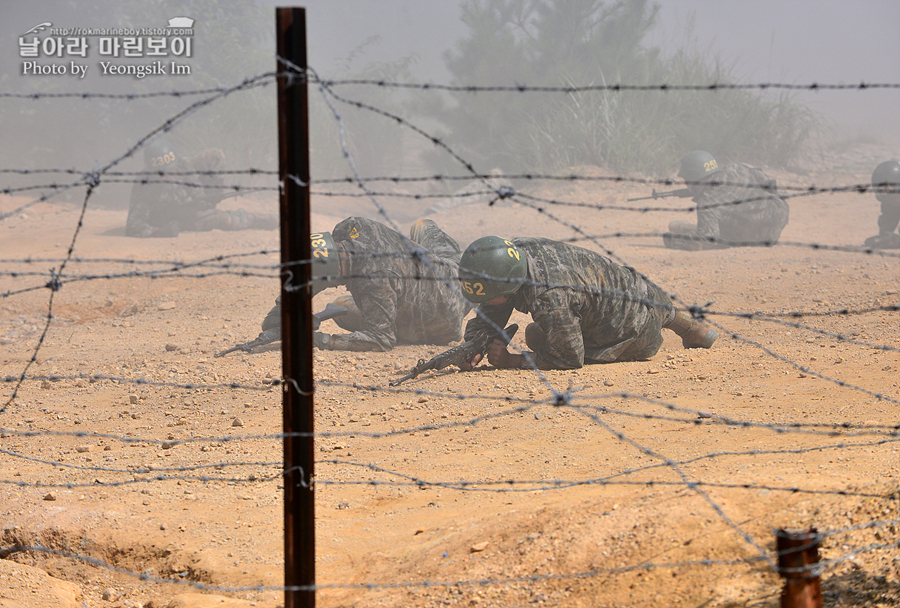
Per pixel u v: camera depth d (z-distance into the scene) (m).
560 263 22.03
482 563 10.36
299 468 8.84
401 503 13.60
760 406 17.16
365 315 26.05
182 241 47.09
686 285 35.03
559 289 21.69
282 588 10.20
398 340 27.23
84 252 43.91
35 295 36.22
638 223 53.56
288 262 8.65
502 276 20.75
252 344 25.66
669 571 9.48
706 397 18.38
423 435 17.33
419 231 27.50
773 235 45.44
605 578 9.59
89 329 31.28
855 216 56.25
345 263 25.12
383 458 15.88
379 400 20.23
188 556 12.04
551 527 10.83
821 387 18.31
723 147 69.69
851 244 46.84
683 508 10.52
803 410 16.45
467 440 16.72
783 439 14.39
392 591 10.19
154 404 20.58
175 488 14.68
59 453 16.62
